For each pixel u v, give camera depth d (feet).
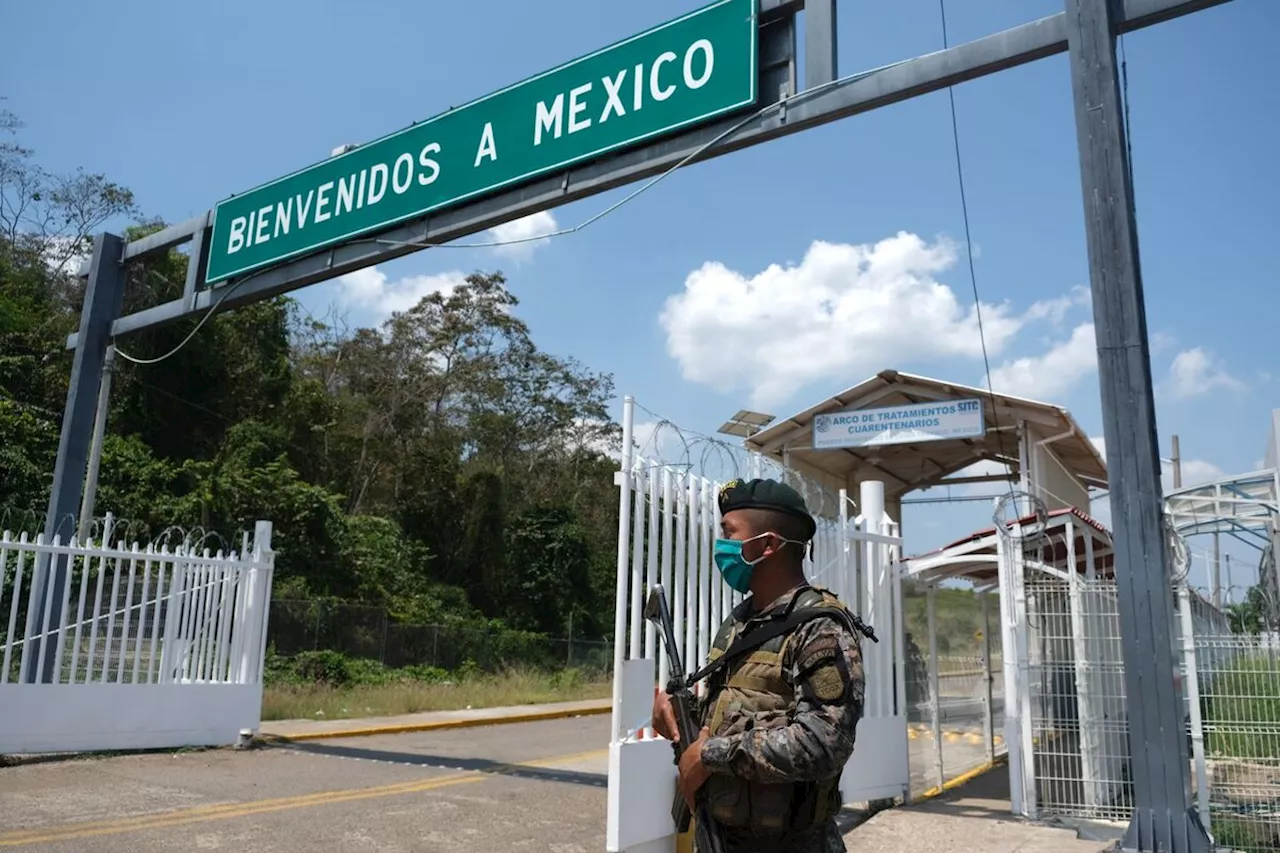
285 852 21.20
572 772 34.99
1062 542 37.29
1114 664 28.45
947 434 53.93
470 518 121.70
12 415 76.89
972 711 43.83
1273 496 43.55
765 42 25.96
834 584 27.37
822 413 57.88
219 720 36.55
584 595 124.67
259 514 86.79
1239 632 31.04
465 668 87.76
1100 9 22.39
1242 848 23.66
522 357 148.66
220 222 38.47
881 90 23.95
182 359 95.96
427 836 23.31
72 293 108.06
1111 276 22.15
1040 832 25.03
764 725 8.55
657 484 21.22
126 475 82.33
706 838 8.73
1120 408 21.81
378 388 130.31
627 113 27.37
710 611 22.50
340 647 77.77
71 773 29.53
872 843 23.63
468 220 30.76
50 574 32.89
